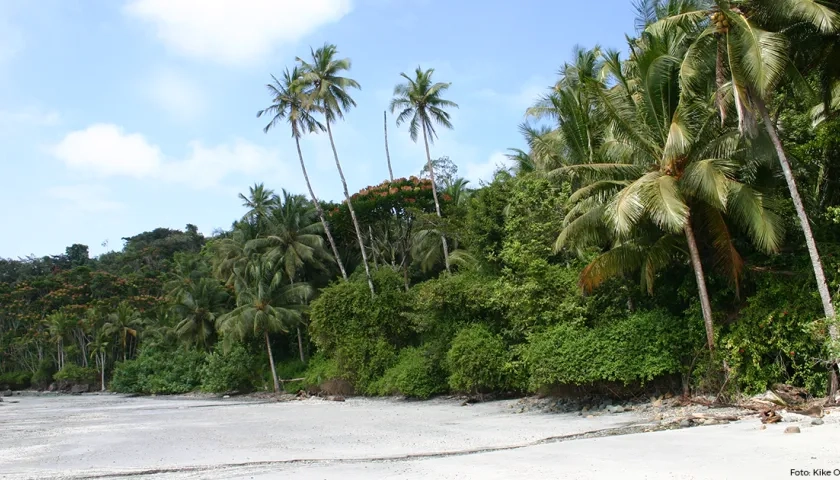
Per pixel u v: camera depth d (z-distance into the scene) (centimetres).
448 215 4231
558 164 2945
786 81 1978
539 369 2317
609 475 1046
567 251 2808
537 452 1362
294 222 5288
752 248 2167
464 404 3028
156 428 2738
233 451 1802
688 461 1120
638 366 2136
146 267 10450
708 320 2014
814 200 2161
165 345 6988
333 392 4256
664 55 1966
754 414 1709
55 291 9188
